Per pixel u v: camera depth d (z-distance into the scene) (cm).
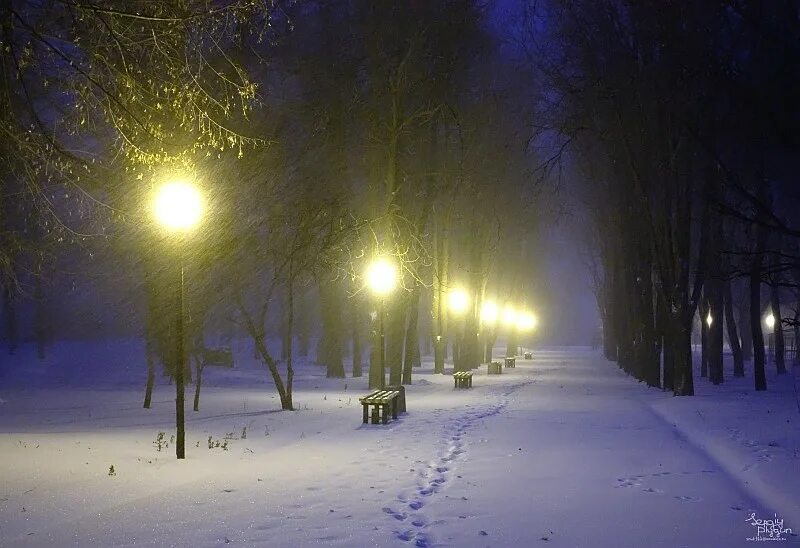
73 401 2730
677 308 2623
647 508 879
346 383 3722
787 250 3105
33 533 754
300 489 988
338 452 1343
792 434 1439
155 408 2466
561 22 2753
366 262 3356
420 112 3278
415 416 2023
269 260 2686
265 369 4803
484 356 6462
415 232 3462
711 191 2439
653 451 1332
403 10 3164
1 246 1416
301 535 750
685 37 2003
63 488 972
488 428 1709
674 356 2648
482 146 3966
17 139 985
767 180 2253
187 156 1088
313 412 2205
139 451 1350
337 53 3089
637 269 3488
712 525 802
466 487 1004
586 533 766
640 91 2609
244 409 2383
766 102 1540
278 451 1361
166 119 1009
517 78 4066
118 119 972
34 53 959
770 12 1534
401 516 836
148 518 820
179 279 1300
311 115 2869
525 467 1164
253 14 983
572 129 2842
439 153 3803
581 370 4866
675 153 2527
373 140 3266
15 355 4256
